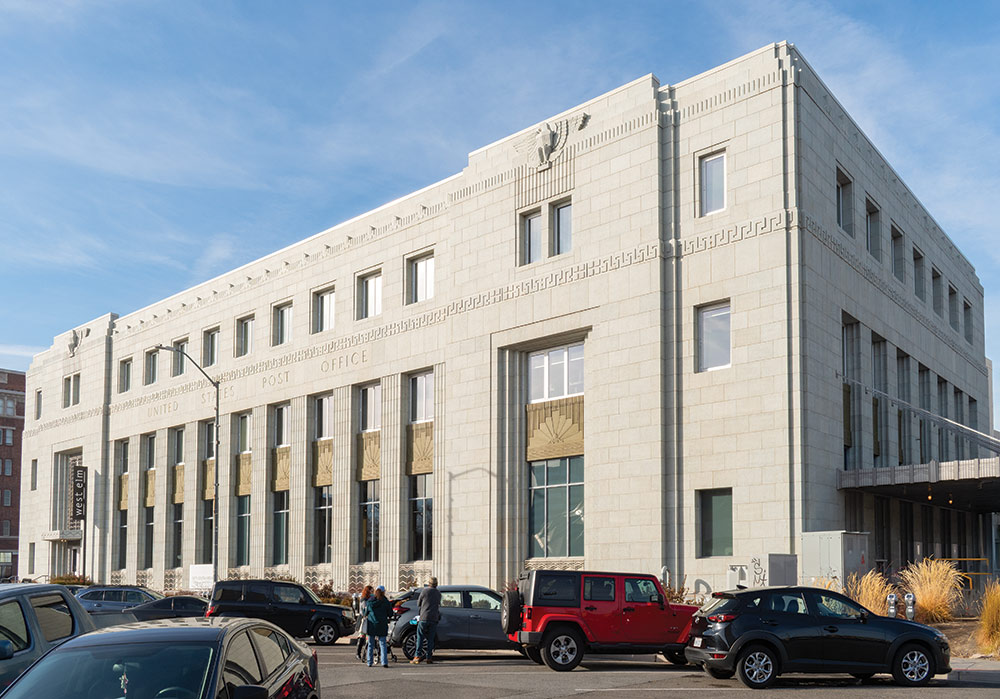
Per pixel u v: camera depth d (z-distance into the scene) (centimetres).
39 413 7119
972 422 4856
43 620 1120
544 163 3488
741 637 1717
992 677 1838
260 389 4822
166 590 5262
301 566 4403
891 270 3631
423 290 4069
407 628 2317
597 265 3256
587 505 3183
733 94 3016
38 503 6788
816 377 2844
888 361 3516
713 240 2998
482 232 3697
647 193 3141
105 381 6131
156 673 786
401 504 3966
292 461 4553
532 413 3494
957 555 4156
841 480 2903
